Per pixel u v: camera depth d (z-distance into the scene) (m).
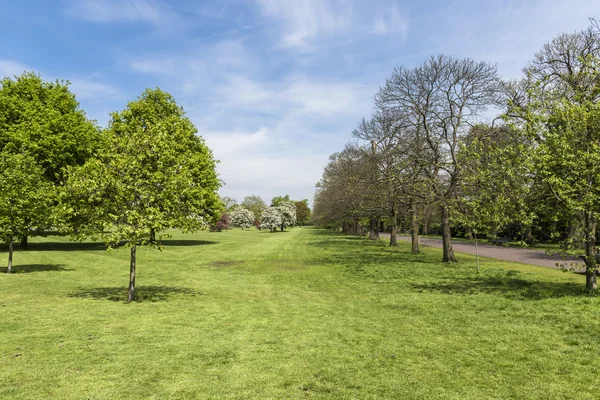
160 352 6.97
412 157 23.83
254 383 5.70
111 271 19.25
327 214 45.47
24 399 4.87
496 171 13.66
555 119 11.99
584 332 8.11
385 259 25.33
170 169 11.64
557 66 23.25
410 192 23.67
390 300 12.32
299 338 8.12
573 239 11.76
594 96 12.88
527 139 13.38
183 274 19.11
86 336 7.82
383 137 31.59
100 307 10.71
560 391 5.45
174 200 11.44
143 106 34.34
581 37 22.81
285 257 27.92
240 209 103.00
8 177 16.89
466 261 23.33
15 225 16.95
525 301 11.24
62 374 5.77
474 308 10.75
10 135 25.81
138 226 10.89
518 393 5.41
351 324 9.36
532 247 35.12
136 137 11.70
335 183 37.25
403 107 24.38
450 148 22.22
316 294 13.75
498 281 15.30
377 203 26.78
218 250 33.53
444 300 11.98
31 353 6.67
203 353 7.00
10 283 14.53
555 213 11.96
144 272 19.42
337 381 5.84
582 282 14.43
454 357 6.93
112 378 5.69
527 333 8.23
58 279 15.96
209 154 37.31
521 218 12.50
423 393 5.43
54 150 27.12
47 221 18.33
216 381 5.73
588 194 10.83
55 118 28.05
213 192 35.28
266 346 7.53
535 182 12.31
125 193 10.95
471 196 19.91
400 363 6.64
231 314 10.39
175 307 11.09
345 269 20.73
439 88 23.36
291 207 106.81
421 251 32.22
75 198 11.14
